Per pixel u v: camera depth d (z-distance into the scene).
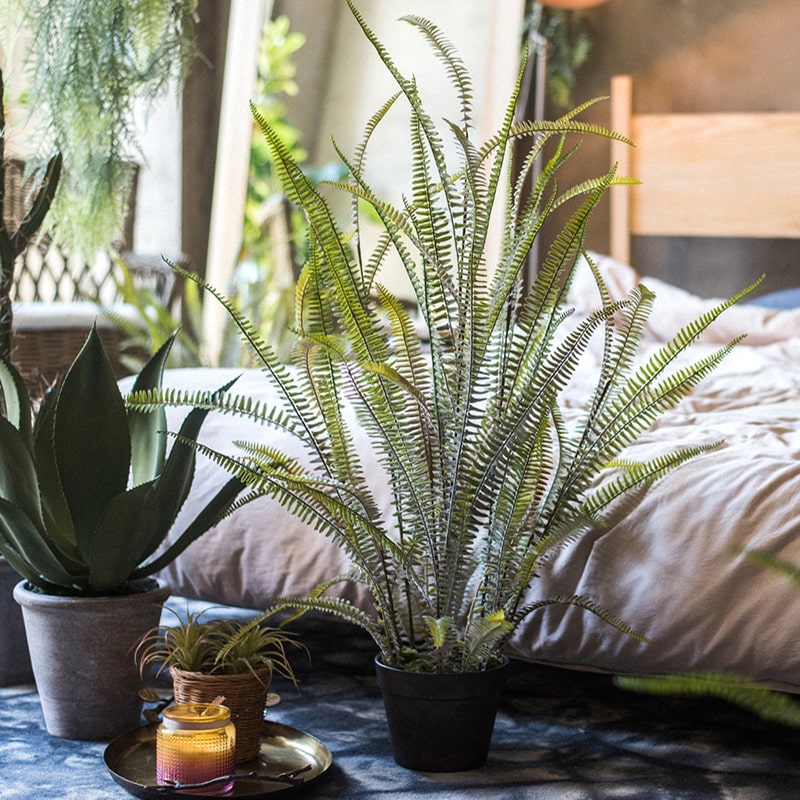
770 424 2.32
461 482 1.65
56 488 1.83
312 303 1.76
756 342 3.72
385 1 4.60
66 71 2.48
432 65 4.54
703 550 1.74
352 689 2.19
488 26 4.49
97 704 1.86
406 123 4.55
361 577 1.80
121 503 1.76
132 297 3.88
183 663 1.75
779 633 1.68
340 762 1.77
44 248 2.95
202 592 2.22
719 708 2.06
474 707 1.71
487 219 1.63
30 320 3.69
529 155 1.71
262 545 2.13
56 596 1.86
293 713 2.03
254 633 1.78
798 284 4.38
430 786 1.67
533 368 1.66
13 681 2.18
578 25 4.59
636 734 1.93
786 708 0.99
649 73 4.55
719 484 1.78
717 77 4.48
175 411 2.40
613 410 1.74
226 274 4.67
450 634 1.67
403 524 1.93
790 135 4.32
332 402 1.74
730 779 1.71
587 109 4.60
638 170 4.52
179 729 1.59
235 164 4.71
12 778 1.69
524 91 4.52
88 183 2.62
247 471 1.66
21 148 3.10
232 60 4.70
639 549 1.80
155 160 4.64
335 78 4.67
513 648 1.93
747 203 4.38
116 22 2.52
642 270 4.57
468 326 1.65
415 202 1.63
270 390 2.43
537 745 1.86
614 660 1.84
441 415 1.66
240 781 1.65
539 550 1.68
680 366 3.29
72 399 1.79
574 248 1.62
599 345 3.62
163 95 2.74
